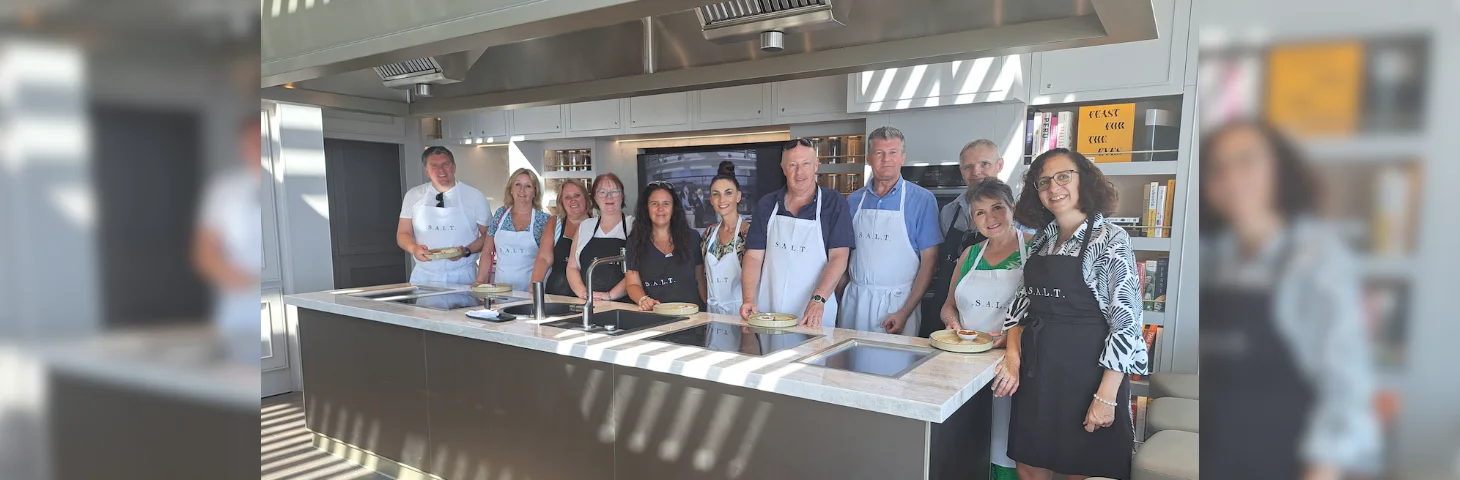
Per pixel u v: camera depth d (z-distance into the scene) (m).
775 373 1.88
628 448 2.24
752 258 3.00
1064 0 1.63
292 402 3.97
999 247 2.49
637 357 2.12
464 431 2.70
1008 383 2.09
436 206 3.87
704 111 4.55
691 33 2.31
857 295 3.12
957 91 3.33
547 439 2.45
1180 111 3.09
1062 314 2.14
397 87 2.98
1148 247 3.07
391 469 2.99
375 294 3.37
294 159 4.01
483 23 1.42
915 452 1.68
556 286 3.82
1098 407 2.07
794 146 2.82
